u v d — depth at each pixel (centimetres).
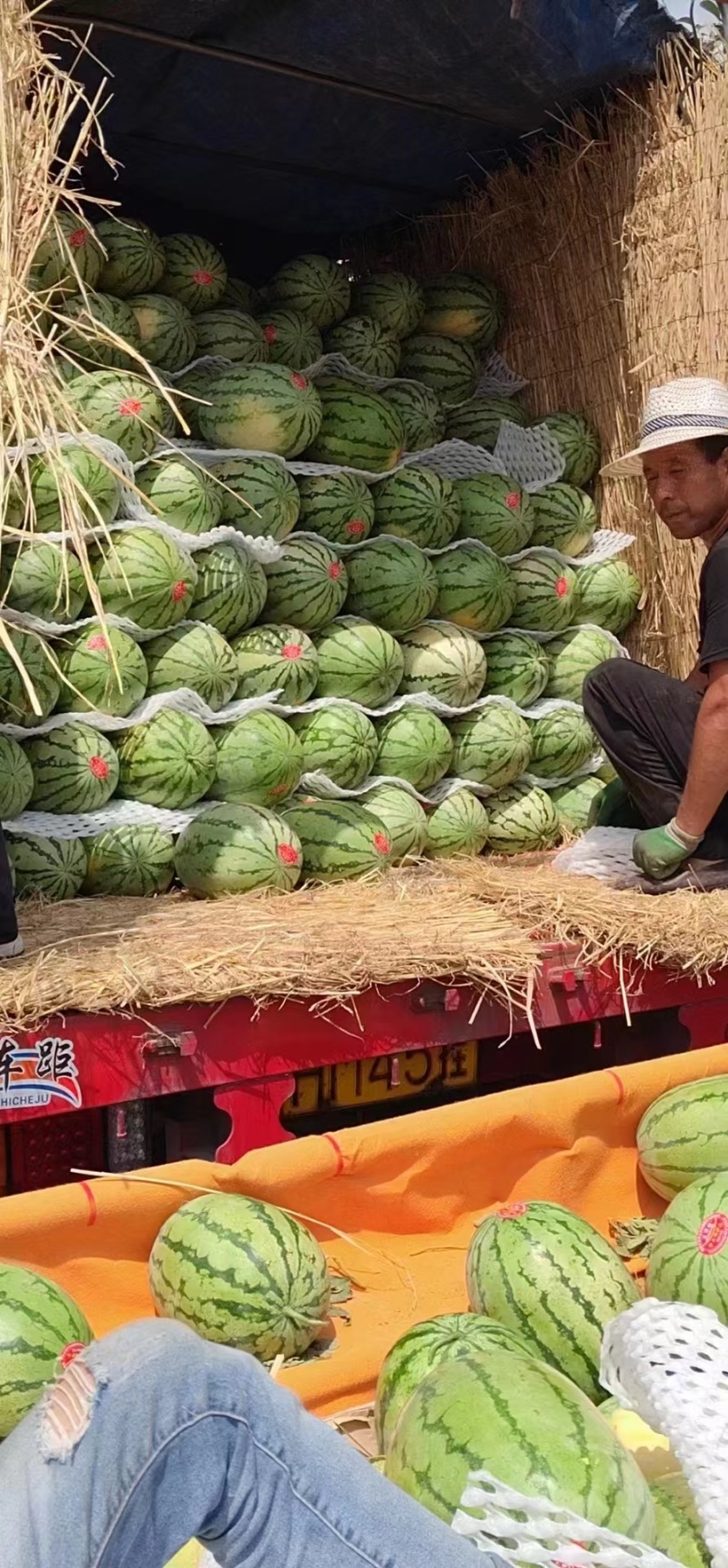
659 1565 186
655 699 439
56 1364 254
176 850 431
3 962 327
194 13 430
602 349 554
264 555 474
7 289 317
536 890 412
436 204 606
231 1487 151
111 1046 316
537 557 540
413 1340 266
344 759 476
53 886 412
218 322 508
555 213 555
